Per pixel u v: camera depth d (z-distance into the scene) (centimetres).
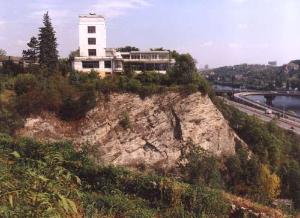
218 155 5866
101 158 4725
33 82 5472
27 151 2969
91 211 1958
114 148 5209
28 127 5062
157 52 6794
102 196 2369
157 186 2523
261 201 3962
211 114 5912
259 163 5522
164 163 5359
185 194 2406
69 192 721
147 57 6794
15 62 7138
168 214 2262
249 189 4812
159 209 2377
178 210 2288
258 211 2470
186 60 6750
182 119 5603
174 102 5638
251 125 6856
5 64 6625
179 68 5997
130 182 2614
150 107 5547
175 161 5409
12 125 4947
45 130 5088
